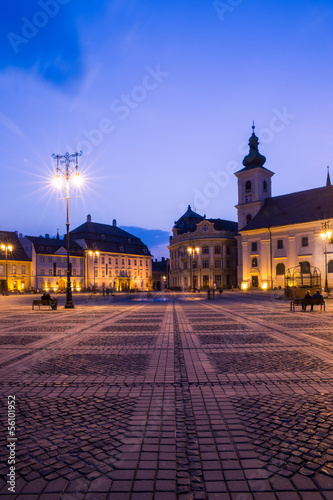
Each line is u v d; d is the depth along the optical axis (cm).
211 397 568
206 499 312
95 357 857
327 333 1194
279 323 1480
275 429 448
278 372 706
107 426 463
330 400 550
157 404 540
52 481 341
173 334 1207
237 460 375
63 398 572
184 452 394
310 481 336
